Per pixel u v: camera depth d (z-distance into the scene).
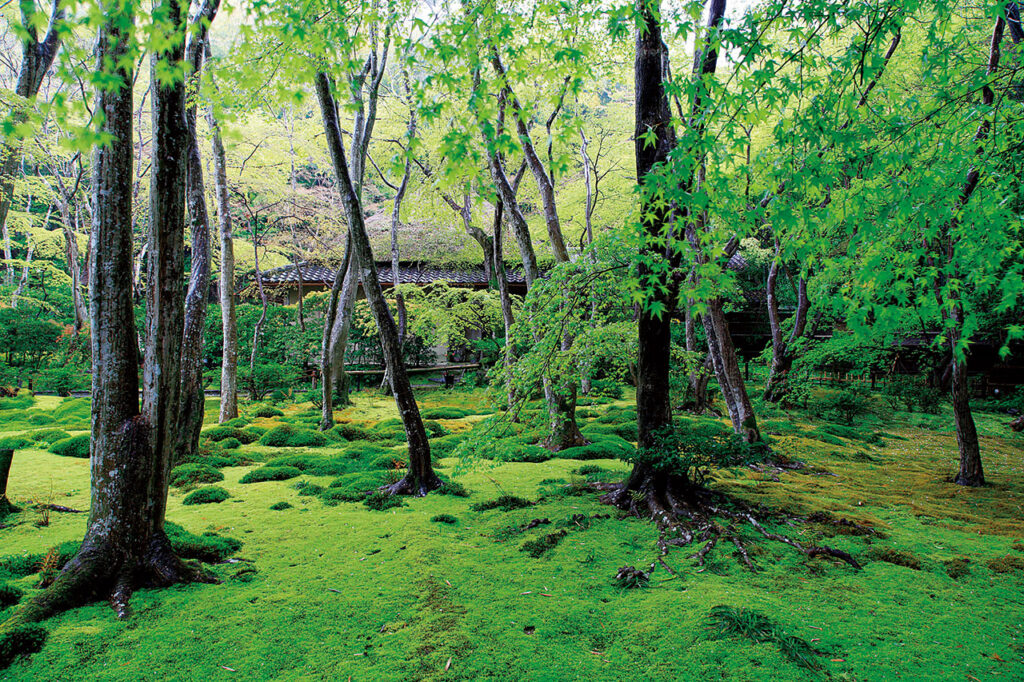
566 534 5.12
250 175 16.28
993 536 5.37
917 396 14.77
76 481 6.76
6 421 11.27
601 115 16.69
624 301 5.51
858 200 3.60
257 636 3.46
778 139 3.56
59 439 9.22
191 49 6.25
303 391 16.80
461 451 5.50
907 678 3.04
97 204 3.86
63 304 25.98
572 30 5.27
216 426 10.50
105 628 3.53
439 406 14.52
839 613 3.78
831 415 13.71
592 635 3.50
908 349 14.62
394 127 15.27
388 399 15.86
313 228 19.83
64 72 2.89
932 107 3.90
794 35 3.79
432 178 11.55
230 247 11.23
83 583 3.82
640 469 6.00
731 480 7.29
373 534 5.20
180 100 4.00
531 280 8.52
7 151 7.56
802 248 3.81
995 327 11.55
